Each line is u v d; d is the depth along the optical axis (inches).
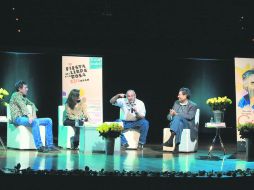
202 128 479.8
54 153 300.8
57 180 197.2
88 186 197.2
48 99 460.4
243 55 450.9
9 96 448.5
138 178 197.0
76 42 432.8
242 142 326.0
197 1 415.8
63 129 336.8
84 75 355.3
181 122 313.0
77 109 333.7
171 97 480.4
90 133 311.0
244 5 414.3
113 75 474.0
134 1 413.7
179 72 479.5
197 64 479.5
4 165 236.2
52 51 441.1
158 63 477.4
